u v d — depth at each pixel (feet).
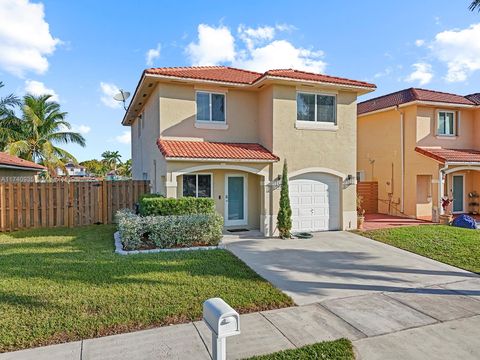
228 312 12.28
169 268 29.86
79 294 23.12
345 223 54.85
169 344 17.29
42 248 37.47
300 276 29.48
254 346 17.16
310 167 52.75
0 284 24.86
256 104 55.93
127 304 21.65
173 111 50.72
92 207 55.36
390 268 32.22
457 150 68.95
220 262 32.30
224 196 53.31
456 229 51.52
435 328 19.42
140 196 53.21
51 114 110.83
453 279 28.78
